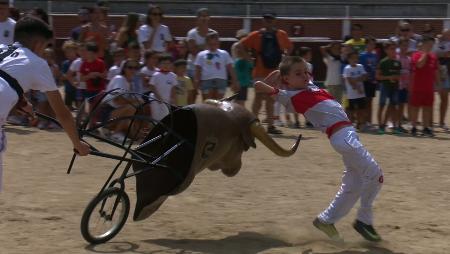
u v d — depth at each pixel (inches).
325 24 899.4
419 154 408.2
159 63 429.4
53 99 198.4
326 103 228.2
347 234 245.3
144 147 234.1
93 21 505.0
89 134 217.0
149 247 223.1
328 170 353.4
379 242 233.5
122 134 382.3
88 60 458.3
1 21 431.5
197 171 229.3
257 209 276.7
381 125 499.2
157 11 482.9
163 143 233.3
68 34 878.4
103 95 230.2
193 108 227.0
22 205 271.1
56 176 323.9
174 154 232.2
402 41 508.1
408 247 231.3
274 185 318.0
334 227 232.1
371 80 507.2
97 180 317.1
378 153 408.5
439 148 431.5
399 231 249.8
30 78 193.6
